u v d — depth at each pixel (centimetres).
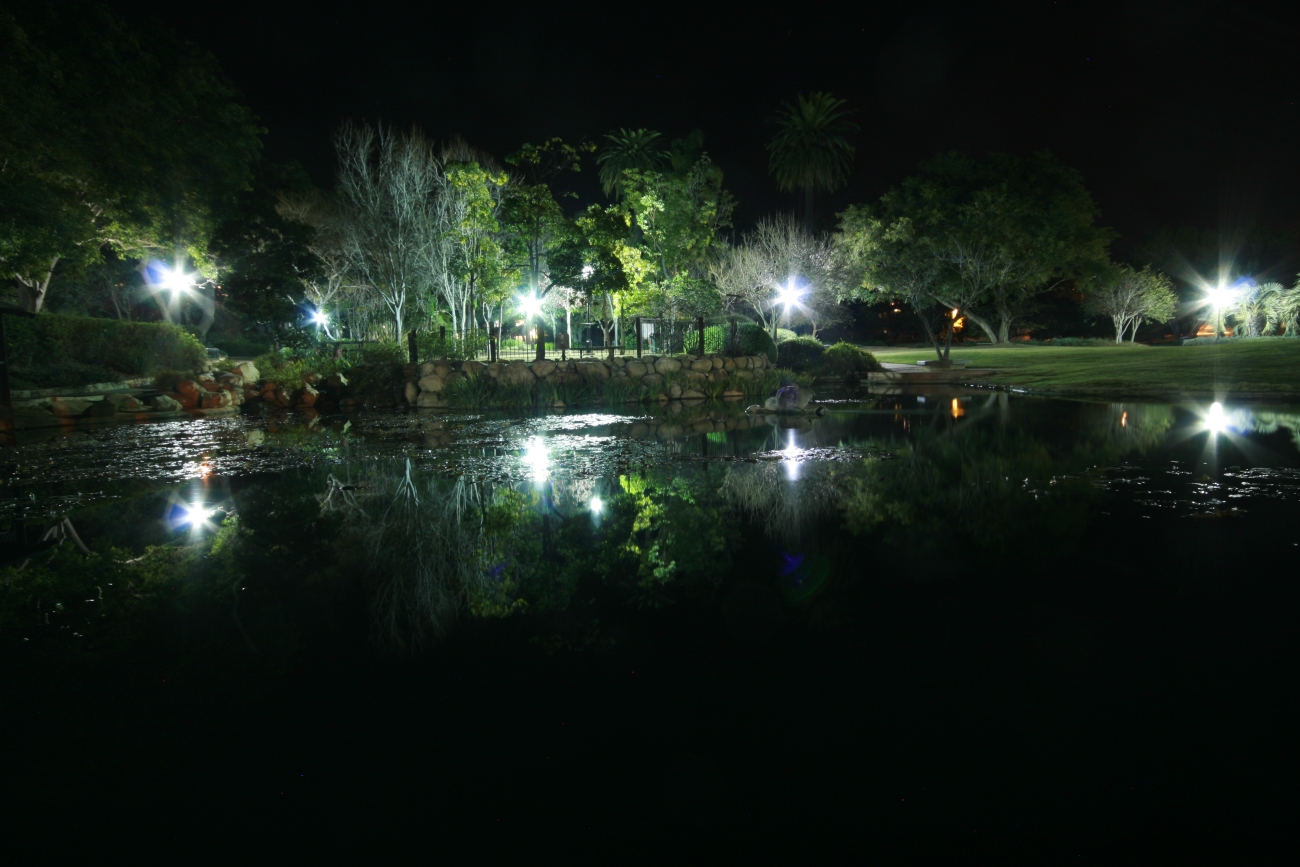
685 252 3105
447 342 2081
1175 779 227
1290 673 295
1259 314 3841
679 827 209
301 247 2530
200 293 2836
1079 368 2347
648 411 1653
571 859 196
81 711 290
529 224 2211
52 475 856
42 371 1495
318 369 1942
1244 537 502
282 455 1003
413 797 229
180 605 417
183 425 1412
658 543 527
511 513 637
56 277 2458
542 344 2072
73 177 1712
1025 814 212
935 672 305
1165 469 776
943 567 450
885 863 191
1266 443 959
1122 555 464
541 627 372
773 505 645
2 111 1505
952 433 1131
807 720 269
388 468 885
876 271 2678
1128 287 4556
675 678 308
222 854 202
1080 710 271
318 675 320
